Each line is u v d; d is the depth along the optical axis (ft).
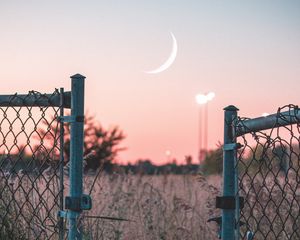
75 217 15.74
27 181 20.75
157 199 31.09
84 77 15.93
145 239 27.96
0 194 18.84
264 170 24.25
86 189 28.17
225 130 16.33
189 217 30.53
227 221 16.17
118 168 37.42
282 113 15.79
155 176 39.52
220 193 28.22
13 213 21.18
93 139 79.56
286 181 16.61
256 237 24.31
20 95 16.78
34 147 18.43
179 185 35.12
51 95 16.37
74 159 15.81
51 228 21.02
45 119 16.56
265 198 24.03
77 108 15.85
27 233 20.68
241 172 24.41
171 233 28.53
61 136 16.22
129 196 31.12
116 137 80.74
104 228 26.04
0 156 19.67
